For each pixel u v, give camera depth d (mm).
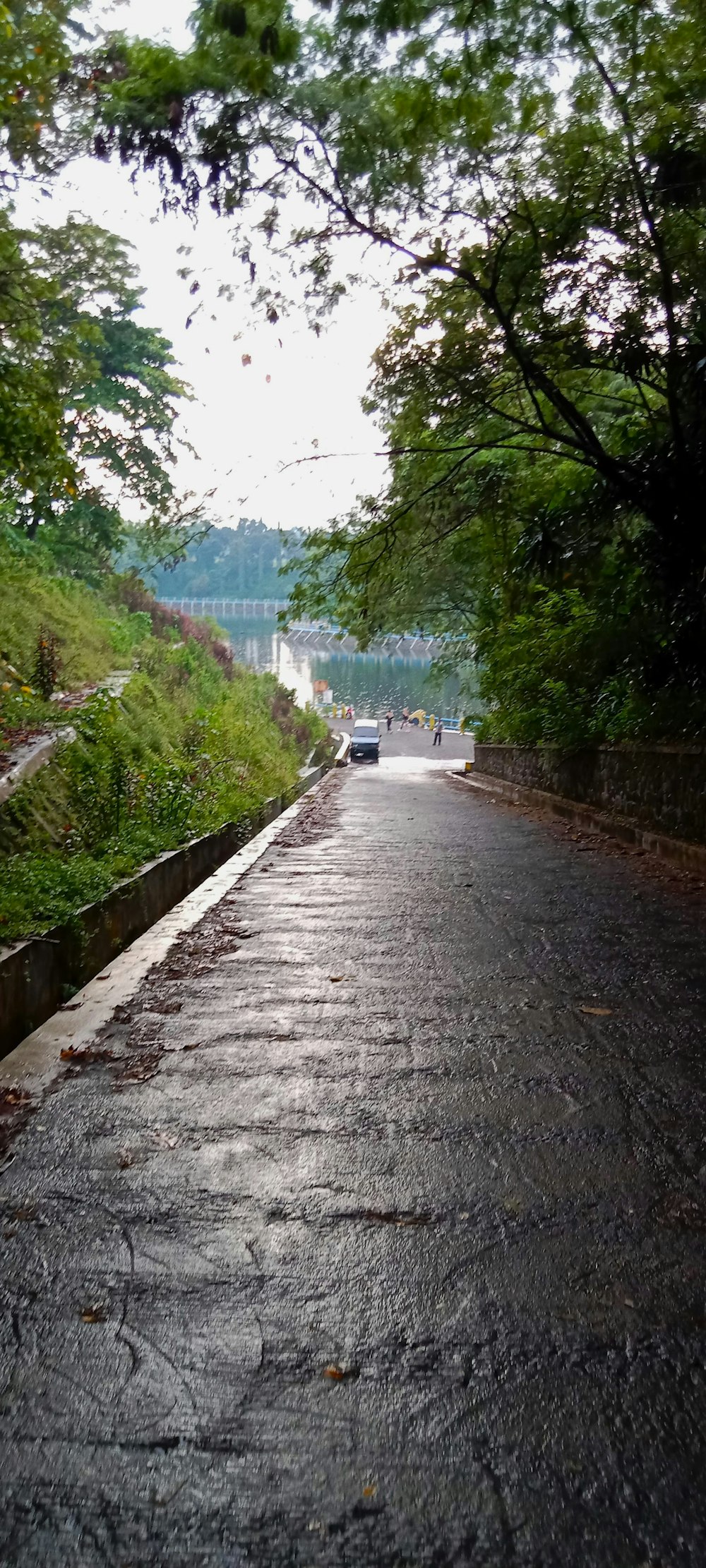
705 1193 4133
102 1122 4879
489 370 12703
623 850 14117
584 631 16859
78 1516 2543
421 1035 6070
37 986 6484
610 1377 3029
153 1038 6062
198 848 12102
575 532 14148
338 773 37781
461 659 36406
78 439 28766
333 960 7844
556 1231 3855
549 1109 4980
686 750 13164
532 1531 2500
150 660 24609
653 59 9594
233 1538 2479
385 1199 4113
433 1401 2938
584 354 12117
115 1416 2889
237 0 8203
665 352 12086
